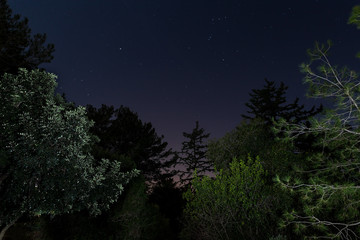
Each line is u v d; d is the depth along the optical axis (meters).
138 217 9.30
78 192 6.66
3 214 6.61
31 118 6.53
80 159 6.66
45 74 7.28
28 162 6.06
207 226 9.57
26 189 6.44
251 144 13.97
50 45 12.58
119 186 7.47
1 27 11.11
